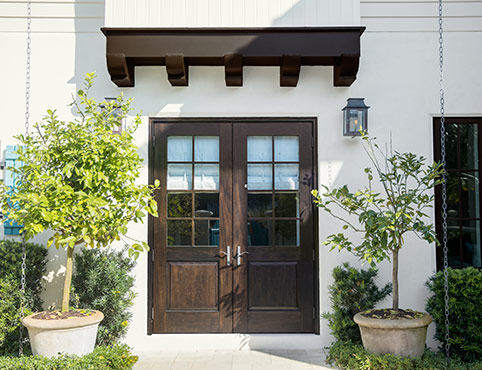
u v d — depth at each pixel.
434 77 5.26
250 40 4.92
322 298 5.09
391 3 5.30
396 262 4.46
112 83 5.28
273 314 5.17
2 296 4.58
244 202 5.25
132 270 5.11
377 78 5.25
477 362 4.25
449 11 5.30
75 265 4.96
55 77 5.30
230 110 5.22
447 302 4.30
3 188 4.23
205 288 5.20
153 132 5.29
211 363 4.57
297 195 5.27
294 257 5.21
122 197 4.30
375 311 4.48
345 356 4.35
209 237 5.25
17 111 5.28
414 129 5.22
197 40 4.92
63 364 3.84
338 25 4.96
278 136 5.31
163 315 5.18
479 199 5.24
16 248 4.82
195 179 5.28
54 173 4.27
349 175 5.18
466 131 5.31
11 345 4.54
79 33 5.34
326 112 5.22
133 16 4.95
